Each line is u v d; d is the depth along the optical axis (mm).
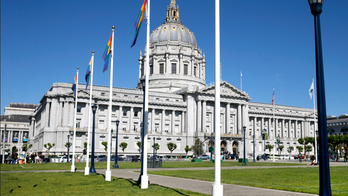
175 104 137125
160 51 159750
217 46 18844
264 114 163875
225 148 140500
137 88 157750
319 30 17438
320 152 16641
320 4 17562
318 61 17172
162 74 155750
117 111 128125
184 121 139750
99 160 96312
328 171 16406
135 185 26906
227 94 142000
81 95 120625
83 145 118938
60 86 119812
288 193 22516
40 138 130000
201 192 23391
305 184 28766
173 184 28344
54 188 25172
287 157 140375
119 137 125500
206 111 140000
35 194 21859
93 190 23859
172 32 162500
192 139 136250
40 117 144500
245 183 28656
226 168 55969
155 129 134375
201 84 161125
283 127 170375
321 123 16703
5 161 78125
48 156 102375
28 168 51844
